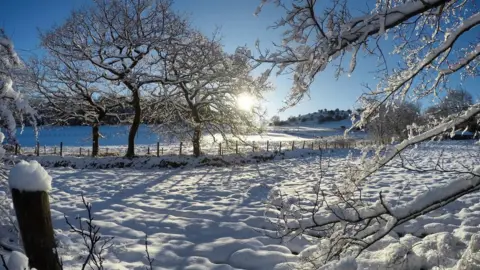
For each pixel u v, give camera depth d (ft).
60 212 28.35
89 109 87.66
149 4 74.69
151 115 85.05
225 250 20.93
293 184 44.21
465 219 24.26
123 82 74.90
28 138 193.77
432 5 10.77
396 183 40.70
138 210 30.55
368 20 10.92
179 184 45.98
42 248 9.54
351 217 12.99
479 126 14.21
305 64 11.53
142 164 68.23
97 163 67.72
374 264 15.96
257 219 26.71
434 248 17.15
